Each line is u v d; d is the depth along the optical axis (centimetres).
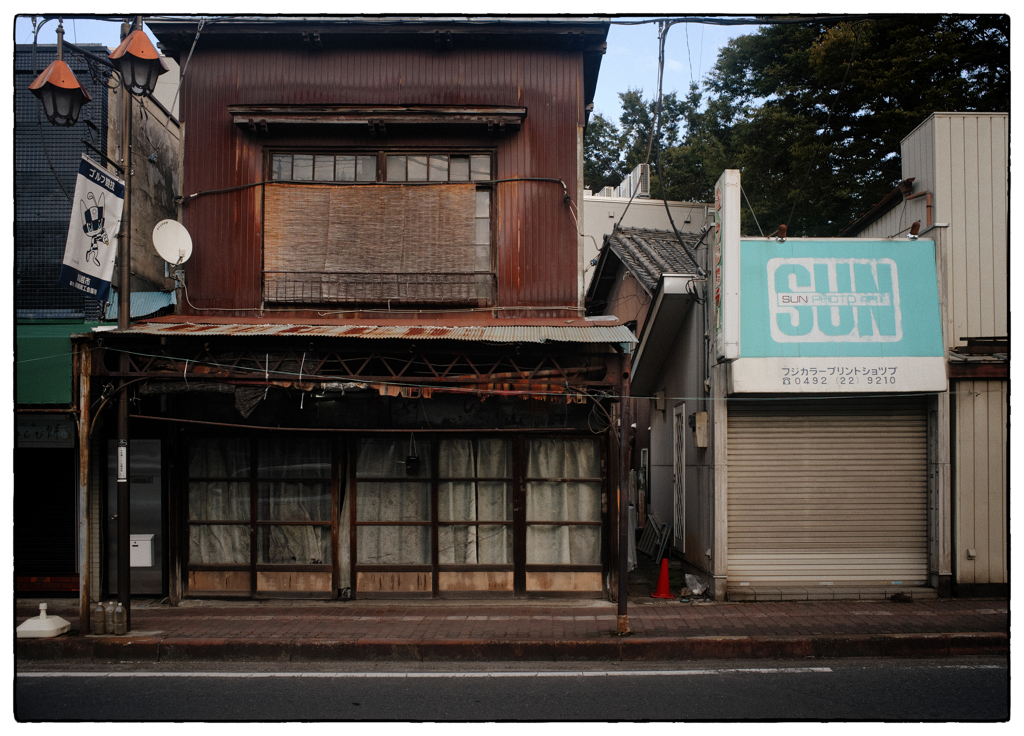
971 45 1731
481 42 1114
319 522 1073
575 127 1121
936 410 1055
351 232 1098
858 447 1073
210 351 944
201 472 1085
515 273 1099
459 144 1112
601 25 1097
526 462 1084
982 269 1081
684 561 1272
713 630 874
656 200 2194
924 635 838
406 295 1089
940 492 1045
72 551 1082
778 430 1076
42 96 880
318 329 974
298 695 700
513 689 714
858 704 664
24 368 926
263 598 1067
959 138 1088
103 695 702
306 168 1115
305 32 1088
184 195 1100
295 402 1080
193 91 1110
